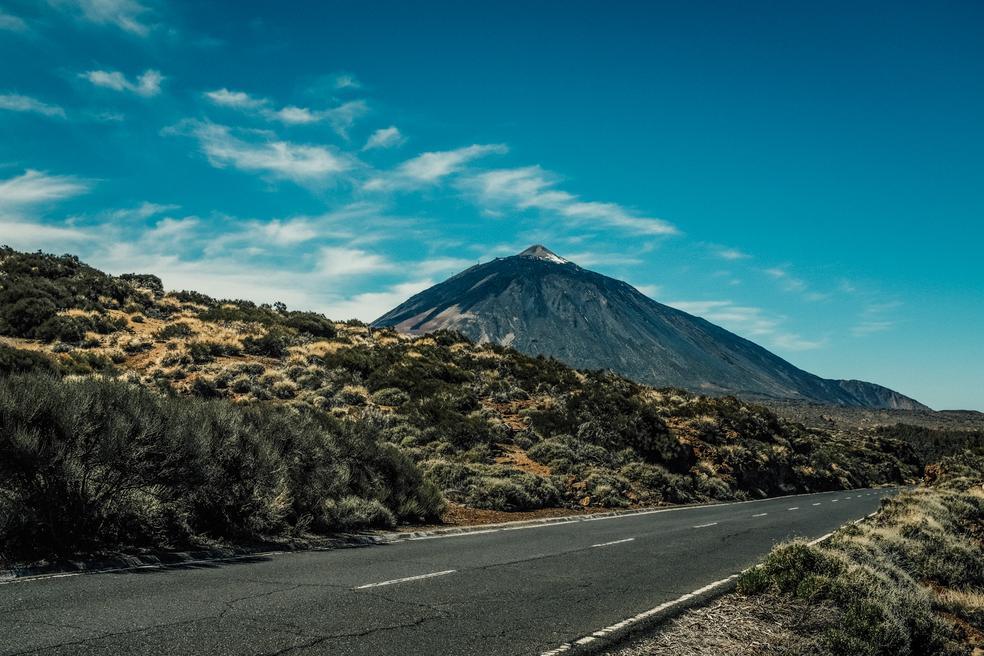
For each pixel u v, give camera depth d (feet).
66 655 17.43
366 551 39.45
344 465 54.70
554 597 28.17
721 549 46.26
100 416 34.30
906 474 222.07
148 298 157.38
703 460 119.55
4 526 29.19
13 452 29.84
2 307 123.54
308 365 125.49
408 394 116.37
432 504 58.54
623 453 107.76
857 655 23.95
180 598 24.22
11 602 22.53
